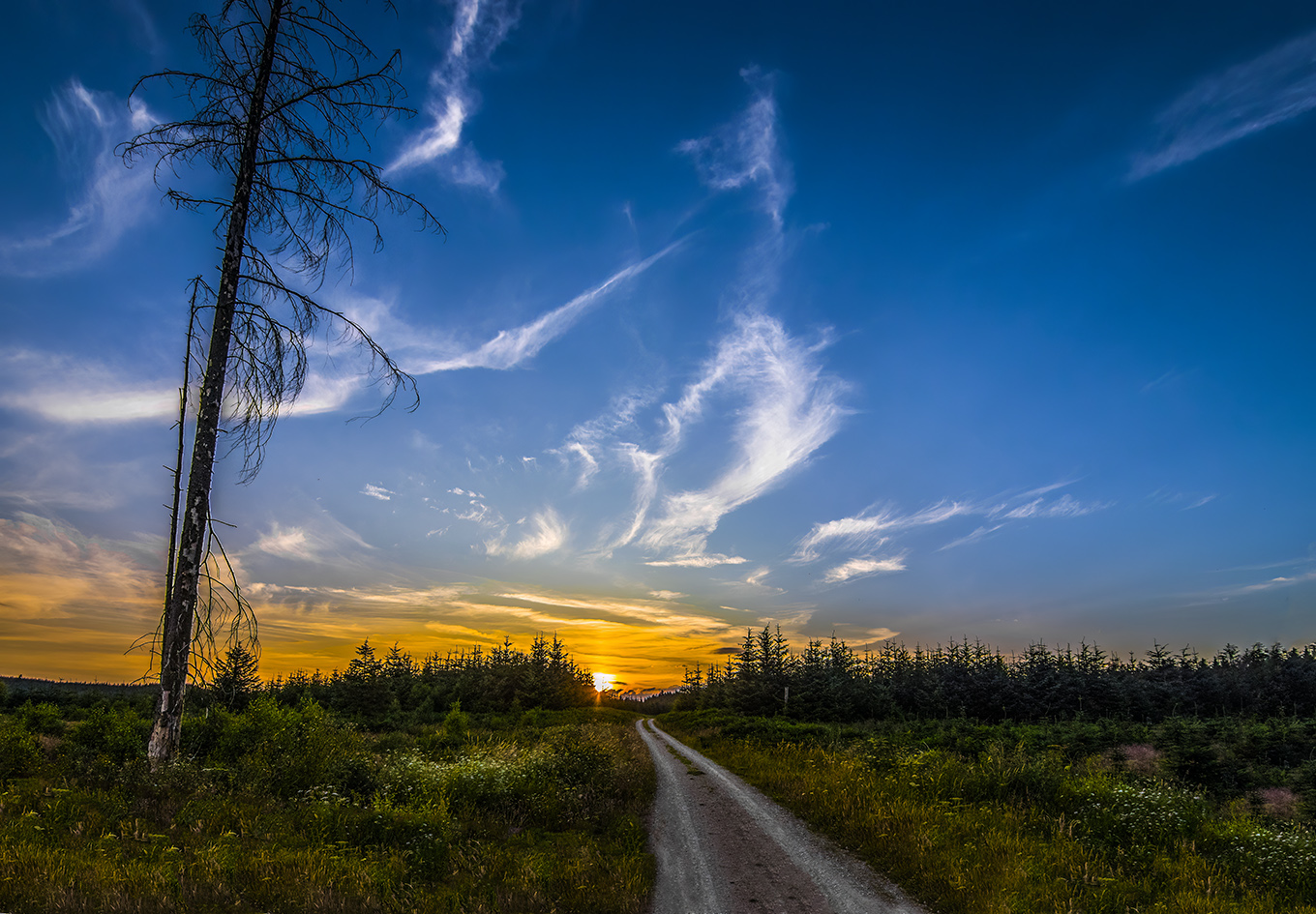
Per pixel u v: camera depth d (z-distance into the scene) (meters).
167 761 10.95
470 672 77.25
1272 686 58.78
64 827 7.60
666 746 27.61
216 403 12.74
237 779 11.02
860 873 8.22
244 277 13.51
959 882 7.16
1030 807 11.00
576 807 11.39
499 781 11.66
